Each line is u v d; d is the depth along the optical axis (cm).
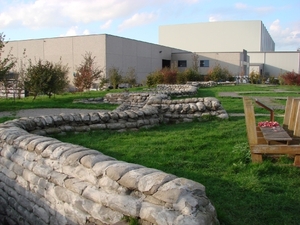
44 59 4003
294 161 499
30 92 1812
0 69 1544
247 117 510
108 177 315
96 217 318
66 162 369
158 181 279
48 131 689
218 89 2575
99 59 3741
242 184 428
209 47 7750
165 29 8025
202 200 265
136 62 4262
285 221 334
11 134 495
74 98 1853
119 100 1639
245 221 337
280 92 2216
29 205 421
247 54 5912
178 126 859
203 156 557
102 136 712
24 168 435
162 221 257
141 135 737
